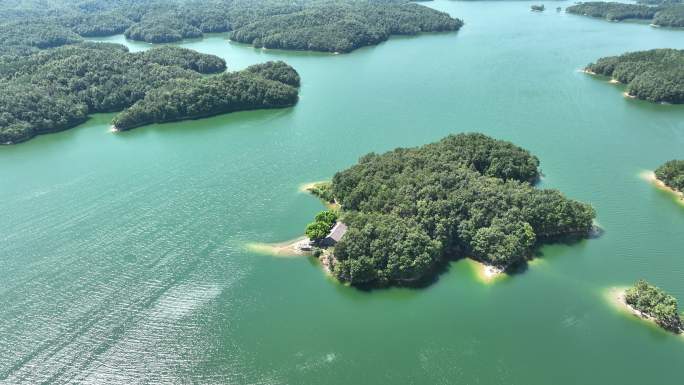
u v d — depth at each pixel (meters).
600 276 159.25
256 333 139.88
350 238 159.62
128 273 164.50
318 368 128.75
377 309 147.50
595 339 136.38
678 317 139.62
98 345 137.38
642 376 125.75
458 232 167.38
